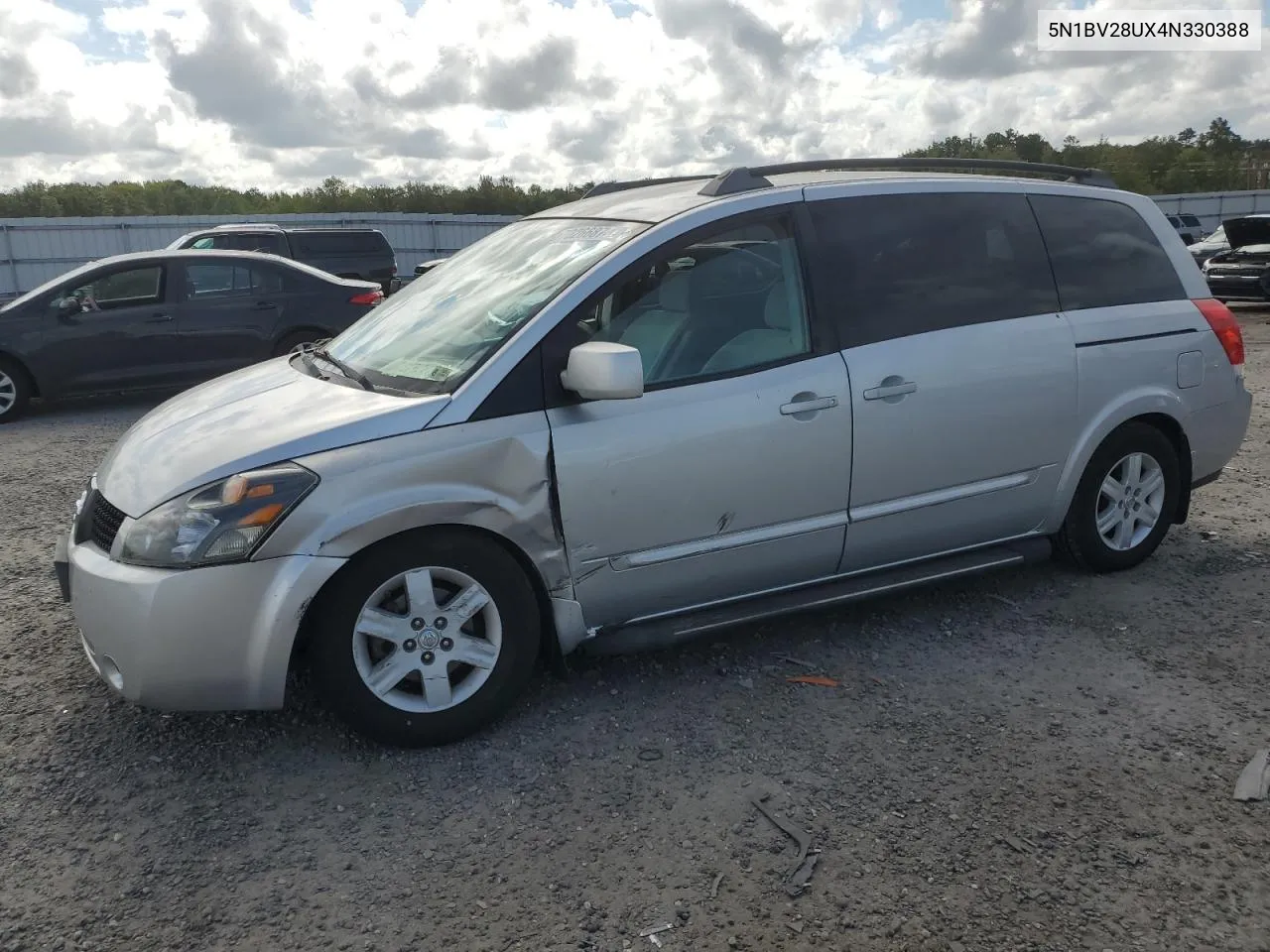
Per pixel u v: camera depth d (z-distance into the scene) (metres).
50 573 5.04
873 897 2.60
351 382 3.64
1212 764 3.18
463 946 2.45
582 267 3.57
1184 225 34.28
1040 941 2.44
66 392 9.69
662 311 3.56
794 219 3.81
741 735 3.40
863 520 3.88
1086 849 2.78
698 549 3.59
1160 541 4.81
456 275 4.20
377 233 18.97
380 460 3.13
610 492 3.40
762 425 3.59
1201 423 4.74
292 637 3.07
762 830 2.88
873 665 3.89
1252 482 6.38
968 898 2.59
